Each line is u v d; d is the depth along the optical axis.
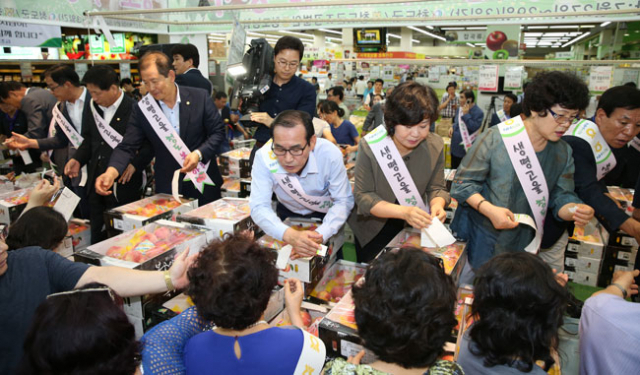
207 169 2.91
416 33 22.50
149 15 4.70
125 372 0.88
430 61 5.22
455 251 2.02
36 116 3.86
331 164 2.03
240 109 2.87
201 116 2.79
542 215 1.85
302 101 2.88
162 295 1.87
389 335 0.93
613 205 1.86
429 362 0.97
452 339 1.49
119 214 2.46
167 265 1.97
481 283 1.12
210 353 1.08
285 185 2.05
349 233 3.78
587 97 1.58
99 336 0.83
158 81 2.54
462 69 7.33
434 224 1.75
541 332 1.05
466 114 5.46
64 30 6.39
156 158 2.88
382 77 7.27
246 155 4.14
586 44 20.33
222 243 1.12
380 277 0.99
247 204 2.61
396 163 1.99
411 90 1.72
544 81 1.60
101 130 3.01
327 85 7.89
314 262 1.94
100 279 1.43
